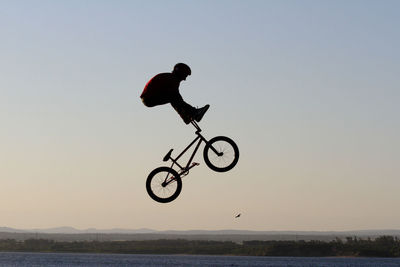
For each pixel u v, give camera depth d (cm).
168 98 2505
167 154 2564
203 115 2527
